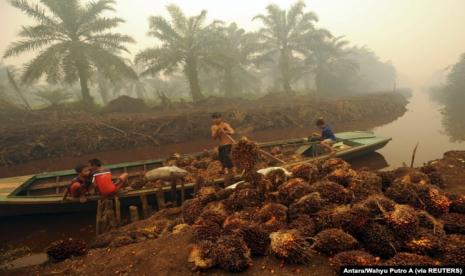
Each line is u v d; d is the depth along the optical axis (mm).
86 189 6480
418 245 3471
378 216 3848
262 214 4480
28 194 7672
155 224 5492
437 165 7164
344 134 11609
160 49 22391
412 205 4480
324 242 3668
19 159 14039
